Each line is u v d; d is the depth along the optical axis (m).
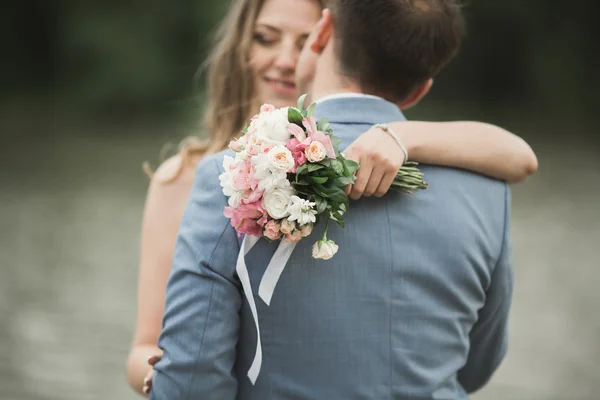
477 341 2.43
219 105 3.34
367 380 2.08
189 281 2.05
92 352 6.97
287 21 3.20
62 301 8.38
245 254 2.05
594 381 6.45
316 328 2.06
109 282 9.13
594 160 20.98
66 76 31.09
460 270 2.18
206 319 2.03
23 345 7.09
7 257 10.31
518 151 2.28
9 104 30.42
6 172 17.72
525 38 32.44
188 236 2.08
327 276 2.07
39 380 6.33
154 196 3.06
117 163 19.16
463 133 2.27
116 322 7.75
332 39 2.33
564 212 14.25
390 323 2.11
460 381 2.55
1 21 31.48
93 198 14.78
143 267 2.99
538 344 7.32
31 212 13.48
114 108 30.64
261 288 2.03
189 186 3.07
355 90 2.30
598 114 31.20
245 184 1.95
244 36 3.26
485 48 32.69
